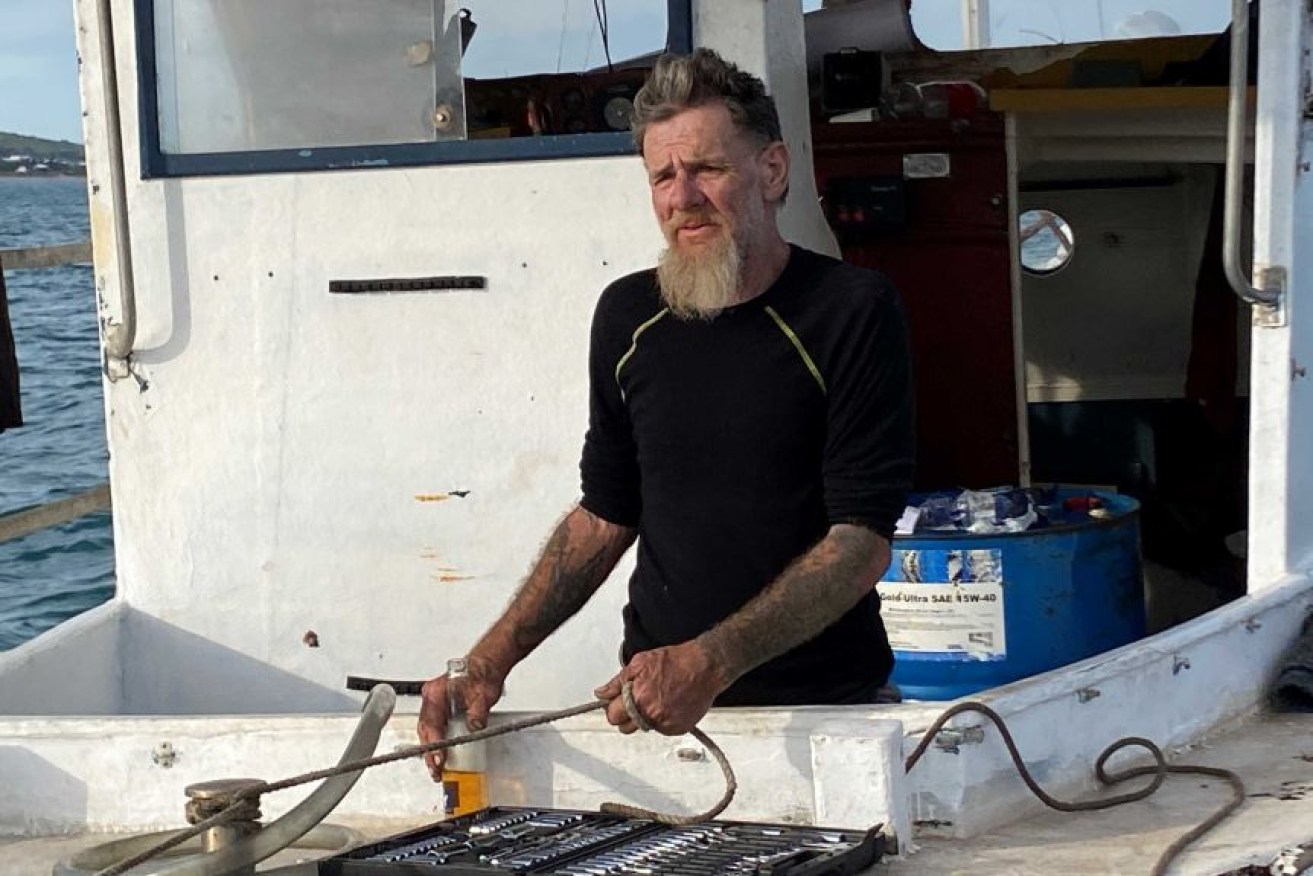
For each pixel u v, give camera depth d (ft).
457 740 9.20
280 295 13.87
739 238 10.23
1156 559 19.15
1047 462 20.80
